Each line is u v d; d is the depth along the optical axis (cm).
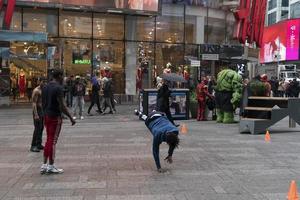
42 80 1245
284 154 1208
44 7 2816
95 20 3062
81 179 930
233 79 1956
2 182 913
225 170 1013
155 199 780
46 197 798
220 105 2005
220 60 3444
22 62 2880
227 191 832
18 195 813
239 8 3519
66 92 2505
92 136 1543
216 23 3556
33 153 1234
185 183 894
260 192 825
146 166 1055
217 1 3553
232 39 3675
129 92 3152
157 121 991
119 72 3136
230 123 1991
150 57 3228
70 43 3002
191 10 3384
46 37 2647
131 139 1473
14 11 2844
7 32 2556
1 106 2794
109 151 1252
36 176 962
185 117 2167
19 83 2881
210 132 1666
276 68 6712
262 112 1664
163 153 1219
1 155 1206
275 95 3528
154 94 2089
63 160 1127
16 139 1491
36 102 1245
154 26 3238
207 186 870
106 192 828
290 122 1850
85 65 3041
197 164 1077
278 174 973
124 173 982
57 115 984
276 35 8094
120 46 3139
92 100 2367
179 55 3331
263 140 1464
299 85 4034
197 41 3419
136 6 2989
